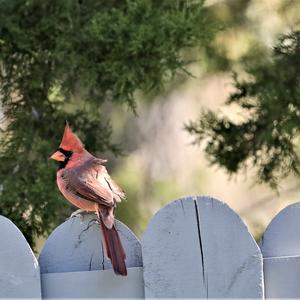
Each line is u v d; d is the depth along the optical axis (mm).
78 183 6688
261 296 5945
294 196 15359
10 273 5922
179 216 5961
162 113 16062
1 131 10906
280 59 10977
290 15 12844
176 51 10500
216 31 10664
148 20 10414
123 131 15742
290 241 6125
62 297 6012
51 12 10531
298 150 11672
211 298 5945
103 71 10578
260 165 11352
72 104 11516
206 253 5949
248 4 12961
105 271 6031
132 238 6062
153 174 16125
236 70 12992
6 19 10422
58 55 10492
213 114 11711
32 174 10516
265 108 10984
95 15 10352
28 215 10422
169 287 5957
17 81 10875
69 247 6121
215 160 11594
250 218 15641
